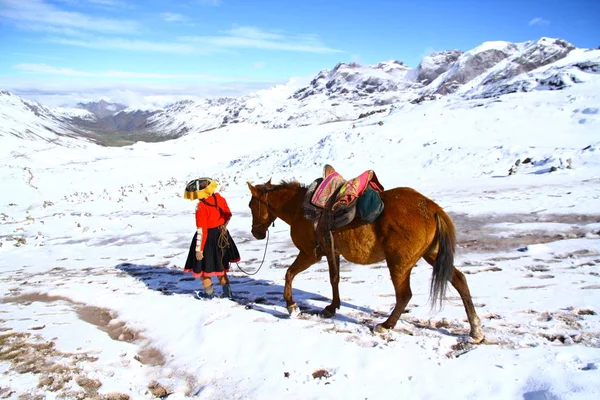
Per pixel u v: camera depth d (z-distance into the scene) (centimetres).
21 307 733
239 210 1753
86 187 3841
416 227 496
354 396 392
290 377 429
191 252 716
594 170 1814
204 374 457
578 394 350
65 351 522
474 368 416
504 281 678
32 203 3075
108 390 429
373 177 556
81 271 1041
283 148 4338
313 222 559
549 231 991
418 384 401
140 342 567
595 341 454
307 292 725
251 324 568
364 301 652
